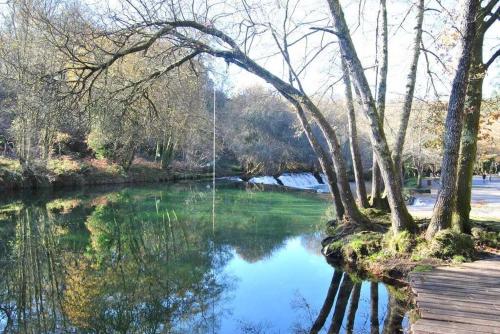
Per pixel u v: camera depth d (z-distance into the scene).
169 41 9.63
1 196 21.16
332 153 10.23
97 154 29.47
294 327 6.45
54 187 24.95
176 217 16.77
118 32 8.82
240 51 9.27
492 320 5.00
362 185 11.70
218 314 7.10
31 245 11.97
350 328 6.15
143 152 35.53
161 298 7.98
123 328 6.66
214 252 11.41
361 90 8.29
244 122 34.59
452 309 5.34
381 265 7.92
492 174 43.19
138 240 12.89
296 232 13.88
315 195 24.98
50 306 7.55
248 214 17.56
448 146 7.80
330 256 9.45
